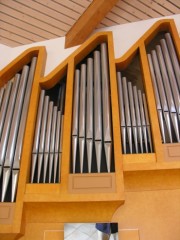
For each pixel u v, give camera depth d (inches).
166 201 127.3
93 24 179.5
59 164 131.4
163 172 123.0
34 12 181.6
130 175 125.6
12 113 149.2
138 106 143.3
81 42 186.1
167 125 132.9
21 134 139.3
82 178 122.8
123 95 149.0
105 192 118.4
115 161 124.2
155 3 182.2
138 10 185.3
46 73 176.6
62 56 183.8
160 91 144.6
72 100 148.3
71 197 118.7
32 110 145.3
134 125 135.9
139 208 127.2
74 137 135.6
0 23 185.6
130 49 160.9
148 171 122.5
